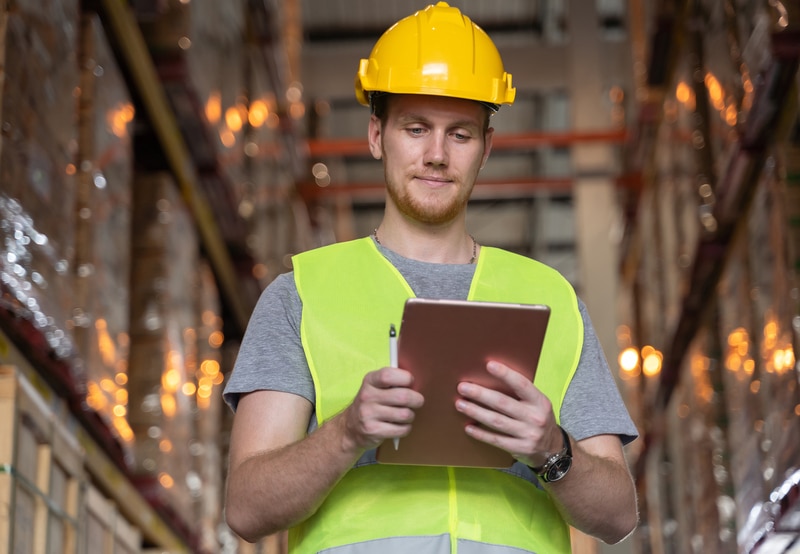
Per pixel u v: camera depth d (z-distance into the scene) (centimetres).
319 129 1692
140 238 700
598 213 1409
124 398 593
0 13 432
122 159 627
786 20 573
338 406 246
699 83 841
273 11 1165
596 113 1426
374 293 255
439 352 216
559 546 253
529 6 1648
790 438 582
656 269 1153
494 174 1880
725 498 830
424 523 239
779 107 623
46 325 452
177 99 729
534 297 263
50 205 472
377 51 277
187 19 702
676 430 1072
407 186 263
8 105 433
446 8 279
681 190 945
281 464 233
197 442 787
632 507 248
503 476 249
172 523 694
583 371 262
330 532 242
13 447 393
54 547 444
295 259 262
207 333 843
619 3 1636
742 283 720
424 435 227
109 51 609
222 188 835
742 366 707
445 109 264
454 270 262
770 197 623
